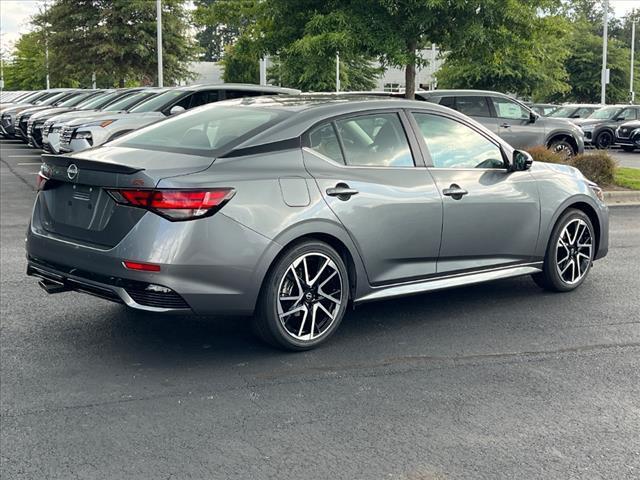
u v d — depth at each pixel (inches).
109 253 182.9
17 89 2605.8
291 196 193.9
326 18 524.1
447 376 188.2
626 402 173.2
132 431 156.1
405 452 147.4
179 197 178.1
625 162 860.6
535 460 144.6
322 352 204.8
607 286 280.5
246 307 189.5
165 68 1416.1
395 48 520.4
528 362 199.0
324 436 154.3
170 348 206.7
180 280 178.9
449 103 643.5
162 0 1382.9
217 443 150.9
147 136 213.6
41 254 202.7
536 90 1298.0
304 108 212.1
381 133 219.8
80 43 1397.6
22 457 144.6
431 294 266.7
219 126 207.6
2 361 195.0
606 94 1824.6
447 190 226.1
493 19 525.3
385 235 212.7
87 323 227.5
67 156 197.8
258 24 606.9
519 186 246.4
